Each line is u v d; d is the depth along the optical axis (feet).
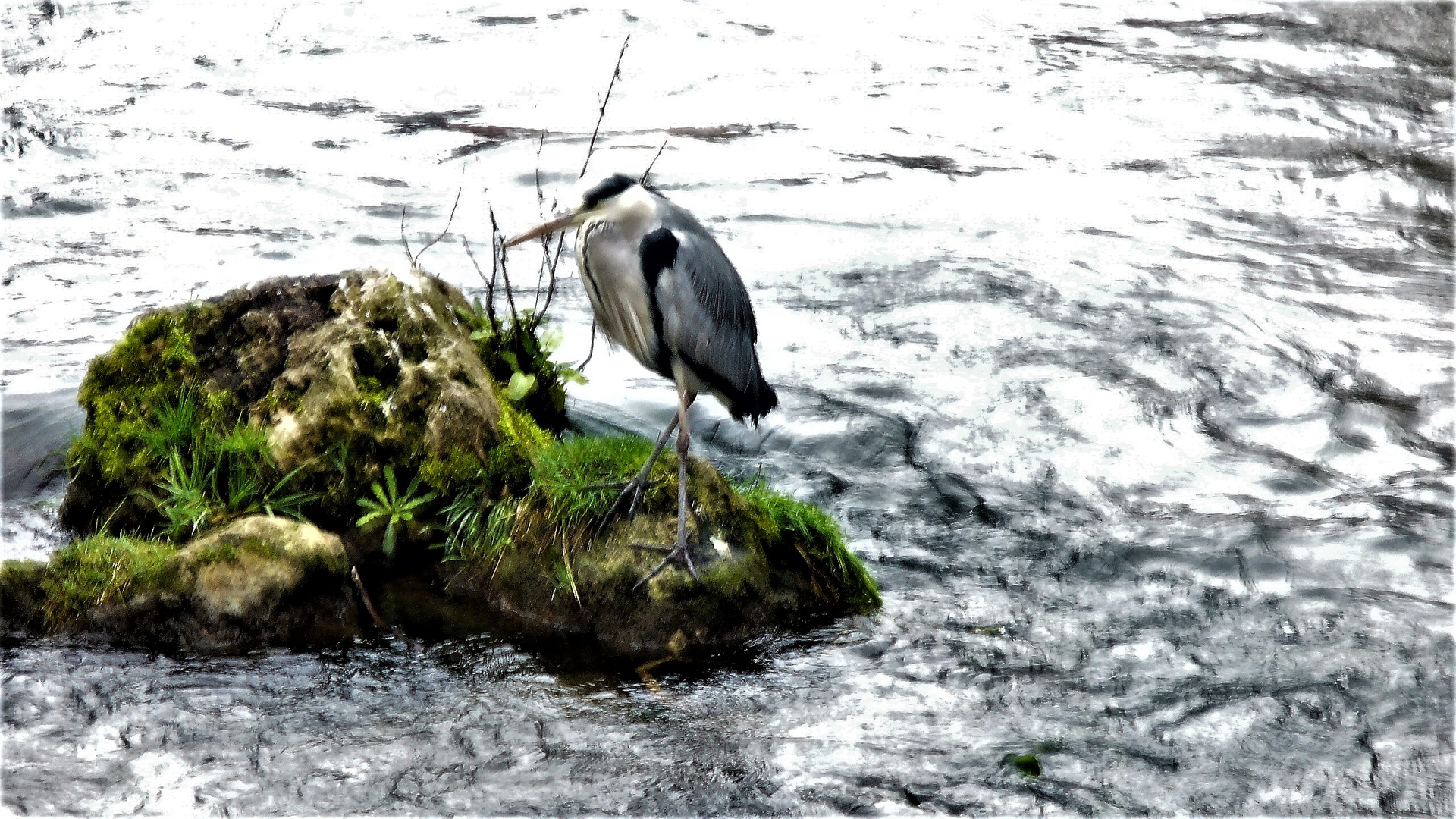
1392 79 83.71
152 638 29.25
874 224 60.70
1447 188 67.10
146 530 33.50
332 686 28.19
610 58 83.51
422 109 73.77
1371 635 31.42
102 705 26.99
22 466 36.78
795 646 30.71
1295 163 70.08
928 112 76.18
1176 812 25.00
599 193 31.30
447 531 32.91
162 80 76.74
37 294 49.39
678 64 82.89
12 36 82.94
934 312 51.47
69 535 33.47
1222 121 76.07
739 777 25.71
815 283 54.19
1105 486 39.22
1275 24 94.84
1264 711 28.35
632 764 26.00
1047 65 85.35
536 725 27.20
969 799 25.25
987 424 42.80
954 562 35.01
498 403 34.96
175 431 33.37
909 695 28.86
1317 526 36.81
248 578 29.48
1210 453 41.29
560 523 31.30
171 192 60.95
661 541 30.89
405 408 33.50
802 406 43.50
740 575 30.86
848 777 25.80
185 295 49.78
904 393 44.70
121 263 52.70
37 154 64.64
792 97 77.87
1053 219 61.87
